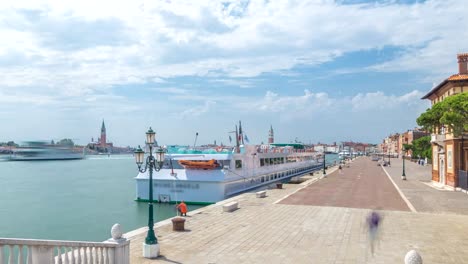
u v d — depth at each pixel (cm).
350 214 2534
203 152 4459
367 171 7738
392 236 1886
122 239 1274
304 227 2111
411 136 17325
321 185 4672
